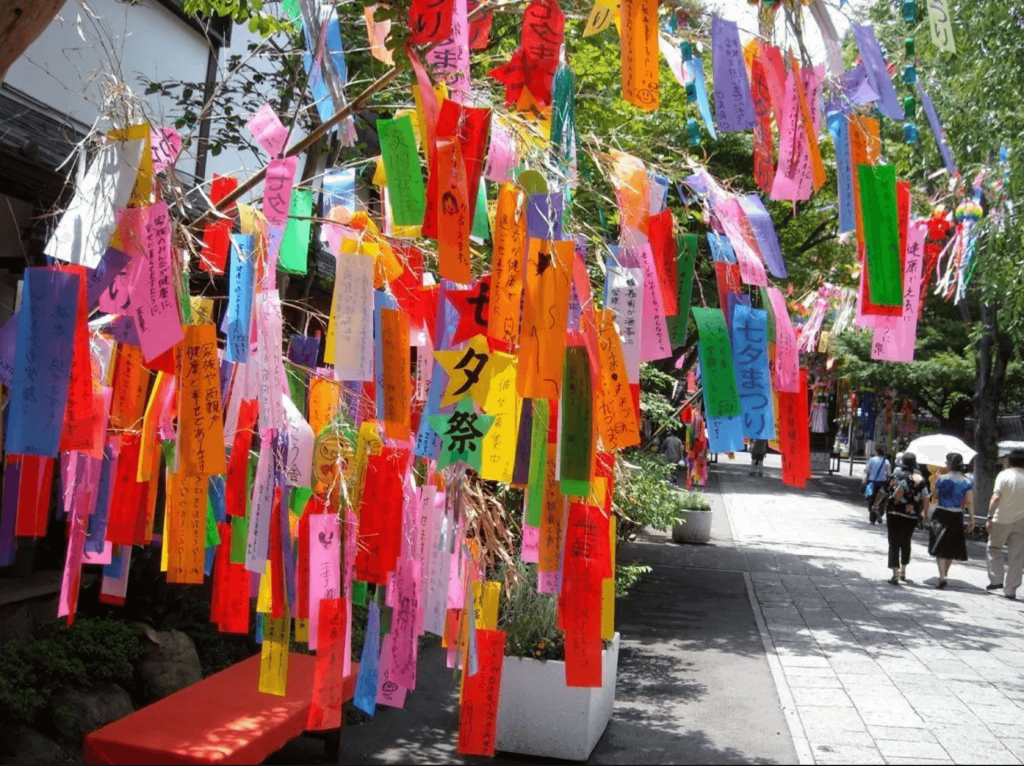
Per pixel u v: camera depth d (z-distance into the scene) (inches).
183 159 313.0
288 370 163.3
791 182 130.0
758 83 132.5
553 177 134.2
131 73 300.5
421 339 144.5
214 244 154.3
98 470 145.6
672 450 920.3
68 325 113.8
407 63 135.7
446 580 144.2
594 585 132.0
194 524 138.6
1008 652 368.2
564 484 114.6
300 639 136.6
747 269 126.5
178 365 128.5
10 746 197.0
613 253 128.5
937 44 129.6
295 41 249.1
